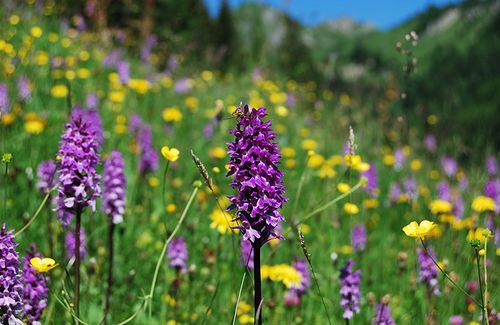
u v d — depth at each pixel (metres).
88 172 0.56
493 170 1.23
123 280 0.81
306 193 1.16
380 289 0.85
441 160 1.44
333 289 0.82
